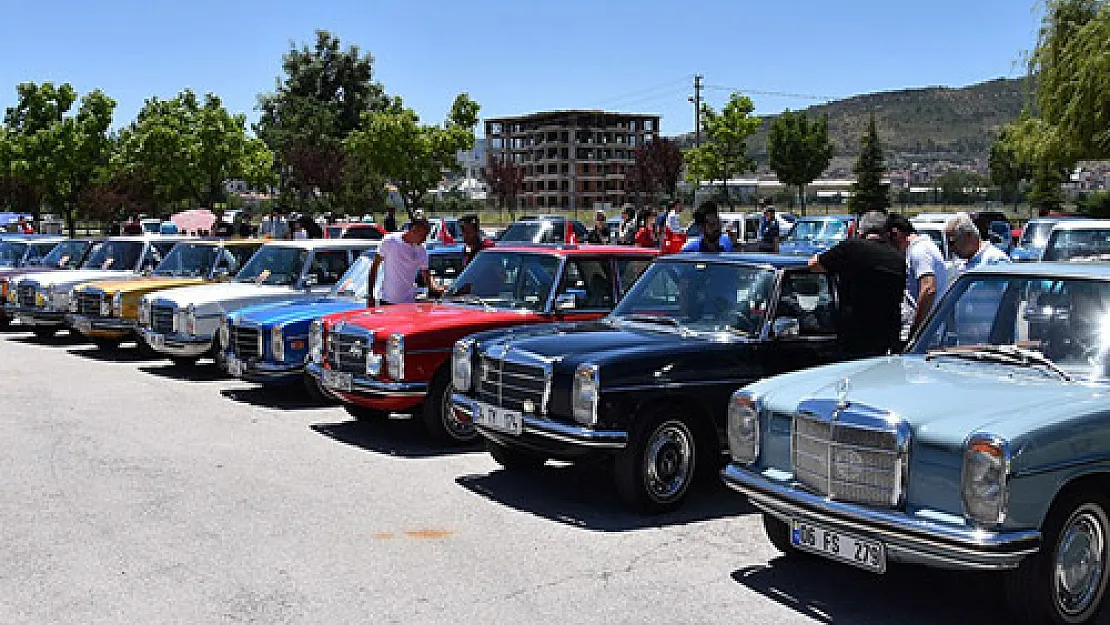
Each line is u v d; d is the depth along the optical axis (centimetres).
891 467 475
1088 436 463
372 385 860
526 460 812
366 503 705
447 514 680
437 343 864
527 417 695
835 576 568
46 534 628
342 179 5134
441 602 521
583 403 660
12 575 555
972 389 509
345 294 1172
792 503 513
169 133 4462
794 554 595
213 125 4575
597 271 936
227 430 953
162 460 827
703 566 582
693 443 697
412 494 729
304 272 1293
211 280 1485
